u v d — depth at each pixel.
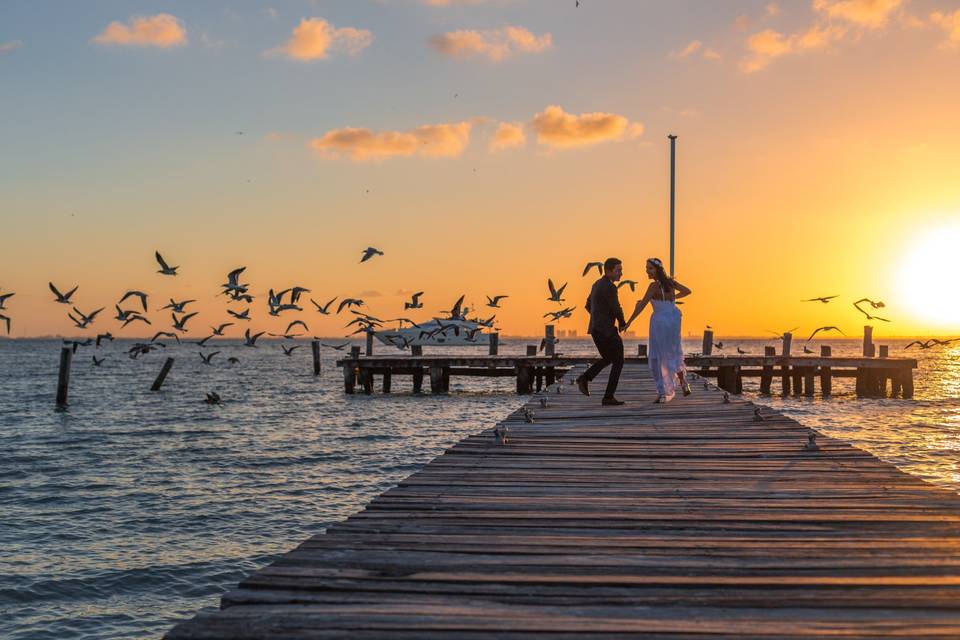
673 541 5.11
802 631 3.57
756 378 58.91
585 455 8.59
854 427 27.06
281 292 22.30
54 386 54.91
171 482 17.38
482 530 5.40
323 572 4.43
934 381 57.44
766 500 6.30
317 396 42.50
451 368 41.78
